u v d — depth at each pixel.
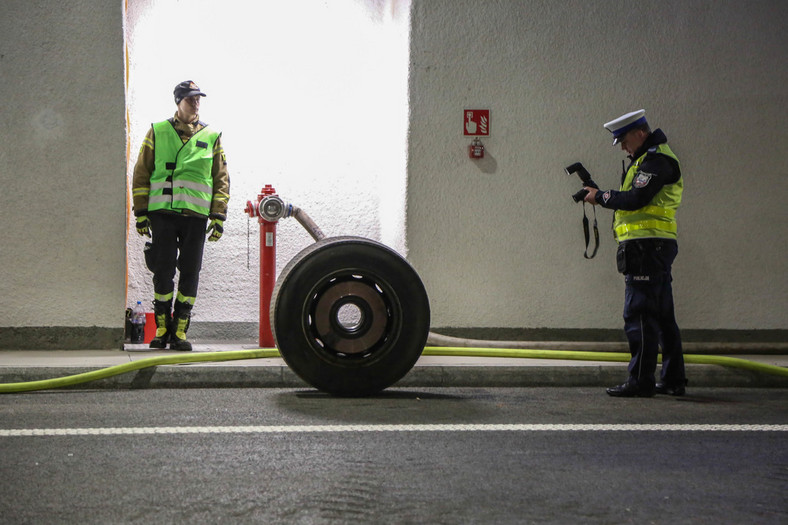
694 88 8.47
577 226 8.43
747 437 4.83
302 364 6.01
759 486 3.79
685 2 8.47
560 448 4.47
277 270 9.04
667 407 5.84
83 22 7.79
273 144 9.09
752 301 8.52
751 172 8.52
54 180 7.77
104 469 3.91
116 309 7.84
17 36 7.71
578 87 8.41
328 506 3.41
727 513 3.40
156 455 4.18
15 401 5.70
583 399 6.14
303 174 9.15
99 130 7.82
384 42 9.26
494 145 8.37
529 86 8.39
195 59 8.91
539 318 8.41
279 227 9.04
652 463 4.18
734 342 8.40
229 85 9.00
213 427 4.88
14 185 7.72
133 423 4.96
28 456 4.14
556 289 8.42
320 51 9.20
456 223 8.34
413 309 6.11
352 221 9.24
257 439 4.57
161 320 7.78
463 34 8.34
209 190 7.84
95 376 6.23
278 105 9.12
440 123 8.33
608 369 6.92
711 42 8.48
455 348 7.56
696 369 7.04
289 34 9.16
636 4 8.44
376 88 9.28
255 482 3.73
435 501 3.50
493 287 8.37
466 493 3.62
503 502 3.50
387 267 6.09
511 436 4.75
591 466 4.10
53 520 3.20
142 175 7.68
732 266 8.50
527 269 8.40
